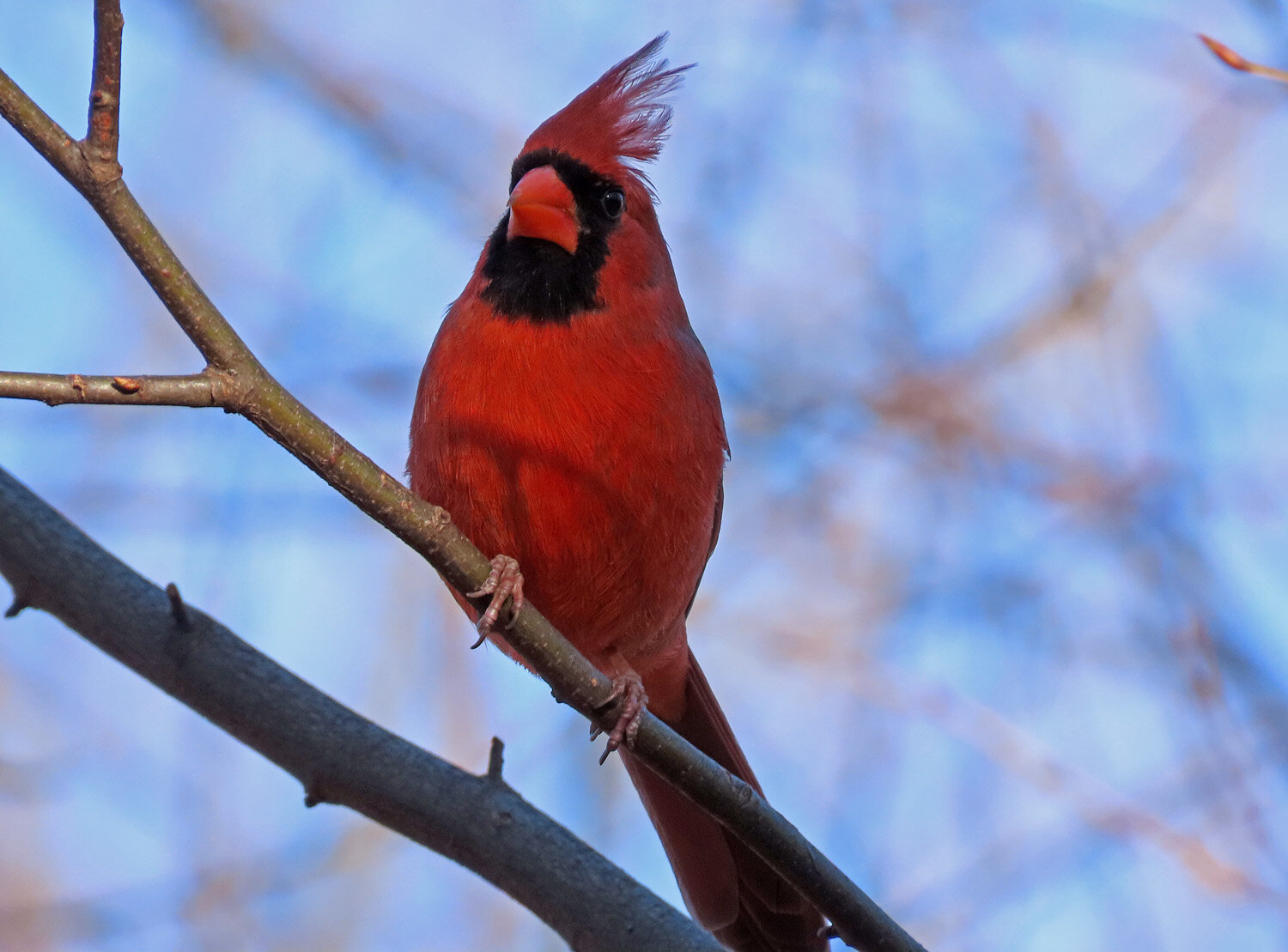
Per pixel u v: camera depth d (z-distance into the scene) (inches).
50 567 228.1
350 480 184.4
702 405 236.8
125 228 168.1
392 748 228.7
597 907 218.4
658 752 202.4
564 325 225.9
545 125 244.5
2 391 162.9
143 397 169.2
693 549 241.9
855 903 204.2
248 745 228.5
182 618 227.5
